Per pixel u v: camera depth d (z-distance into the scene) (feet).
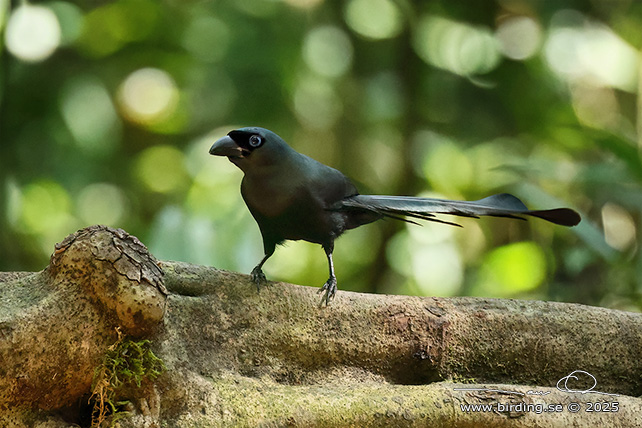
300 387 18.31
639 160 34.42
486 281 40.60
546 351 20.44
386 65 50.31
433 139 48.03
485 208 20.61
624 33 47.57
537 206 35.29
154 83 50.39
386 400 17.65
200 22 49.90
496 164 46.42
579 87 47.34
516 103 47.06
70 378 16.31
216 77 49.19
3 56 42.65
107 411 16.52
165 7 50.03
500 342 20.34
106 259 16.29
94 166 48.73
